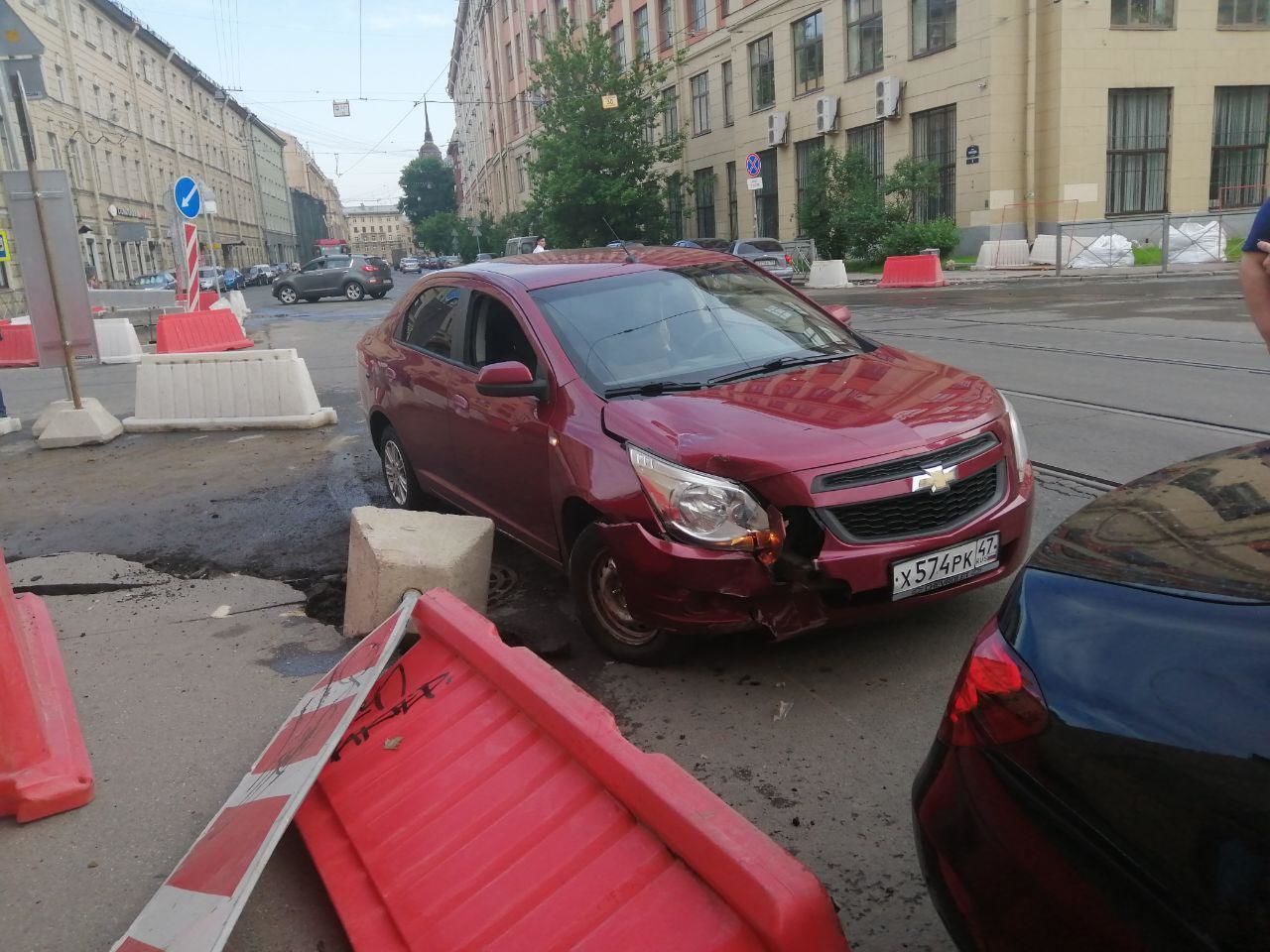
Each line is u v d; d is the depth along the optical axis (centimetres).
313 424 960
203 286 4062
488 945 213
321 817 285
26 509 716
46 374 1627
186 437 951
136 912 273
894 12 2925
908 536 353
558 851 227
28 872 293
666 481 355
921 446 358
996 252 2647
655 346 450
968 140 2745
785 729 346
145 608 504
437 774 274
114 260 5031
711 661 400
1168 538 192
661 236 4028
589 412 405
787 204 3584
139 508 702
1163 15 2672
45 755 327
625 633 402
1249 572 172
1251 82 2797
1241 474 212
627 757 229
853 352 473
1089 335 1224
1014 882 174
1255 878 142
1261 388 833
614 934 199
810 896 181
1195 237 2562
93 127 4872
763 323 481
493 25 7300
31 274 930
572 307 469
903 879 265
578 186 3838
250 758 351
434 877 241
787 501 344
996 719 184
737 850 192
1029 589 197
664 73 3922
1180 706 158
